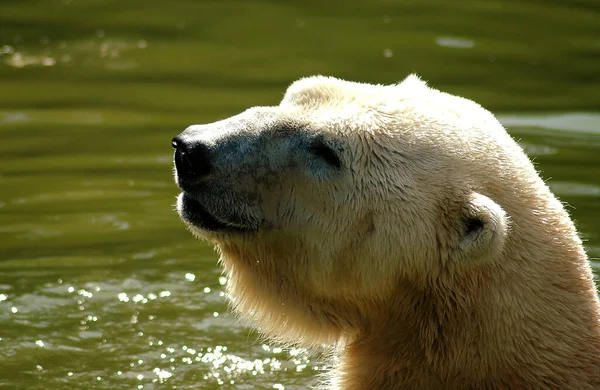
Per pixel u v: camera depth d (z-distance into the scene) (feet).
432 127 30.25
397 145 29.96
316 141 30.25
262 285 32.50
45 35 79.77
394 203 29.76
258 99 65.51
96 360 37.50
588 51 76.33
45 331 39.37
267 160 30.37
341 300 31.68
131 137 59.21
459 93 66.44
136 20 84.07
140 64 73.41
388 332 31.35
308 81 32.12
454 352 30.17
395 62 73.26
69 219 48.65
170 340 39.22
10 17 84.07
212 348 38.91
